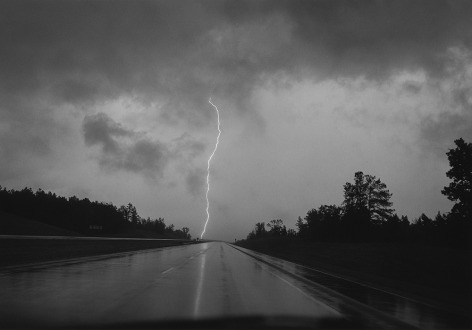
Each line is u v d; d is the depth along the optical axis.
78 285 17.31
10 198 122.31
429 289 19.83
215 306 13.20
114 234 144.62
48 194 134.25
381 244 58.78
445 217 58.19
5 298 13.71
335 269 31.44
